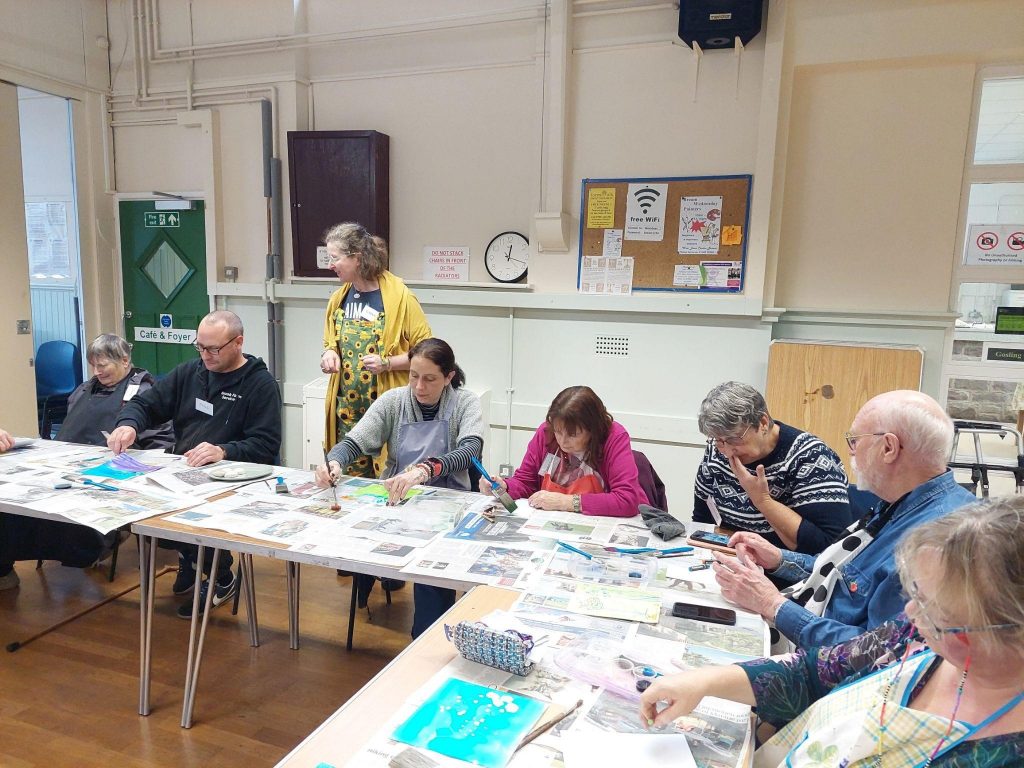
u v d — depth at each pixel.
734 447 1.86
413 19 3.85
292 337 4.37
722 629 1.36
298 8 4.05
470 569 1.62
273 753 2.00
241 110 4.29
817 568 1.49
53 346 5.02
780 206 3.36
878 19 3.08
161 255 4.78
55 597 2.97
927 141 3.20
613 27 3.49
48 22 4.32
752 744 1.04
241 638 2.66
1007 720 0.78
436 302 3.91
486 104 3.82
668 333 3.59
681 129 3.45
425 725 1.04
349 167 3.95
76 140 4.58
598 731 1.03
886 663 1.04
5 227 4.27
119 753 1.98
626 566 1.66
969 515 0.77
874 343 3.33
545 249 3.75
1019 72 3.07
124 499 2.08
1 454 2.63
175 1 4.38
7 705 2.20
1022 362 3.26
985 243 3.24
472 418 2.41
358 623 2.81
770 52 3.18
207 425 2.74
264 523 1.90
